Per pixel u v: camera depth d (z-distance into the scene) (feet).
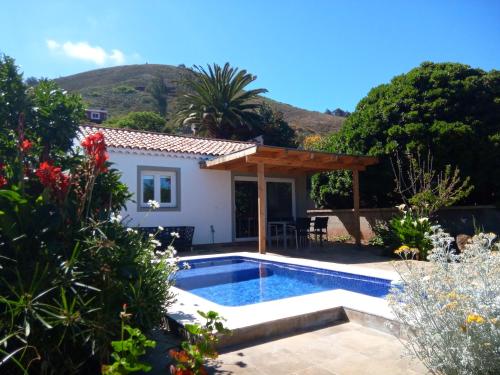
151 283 11.94
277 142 111.55
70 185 10.78
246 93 99.19
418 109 42.75
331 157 38.73
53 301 9.04
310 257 35.37
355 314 15.74
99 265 9.95
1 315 8.51
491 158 38.91
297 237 43.60
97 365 10.09
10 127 12.74
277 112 118.52
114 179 13.80
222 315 14.96
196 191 45.44
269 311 15.49
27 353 8.59
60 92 13.88
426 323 9.87
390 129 43.06
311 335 14.29
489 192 40.63
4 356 8.39
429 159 40.11
